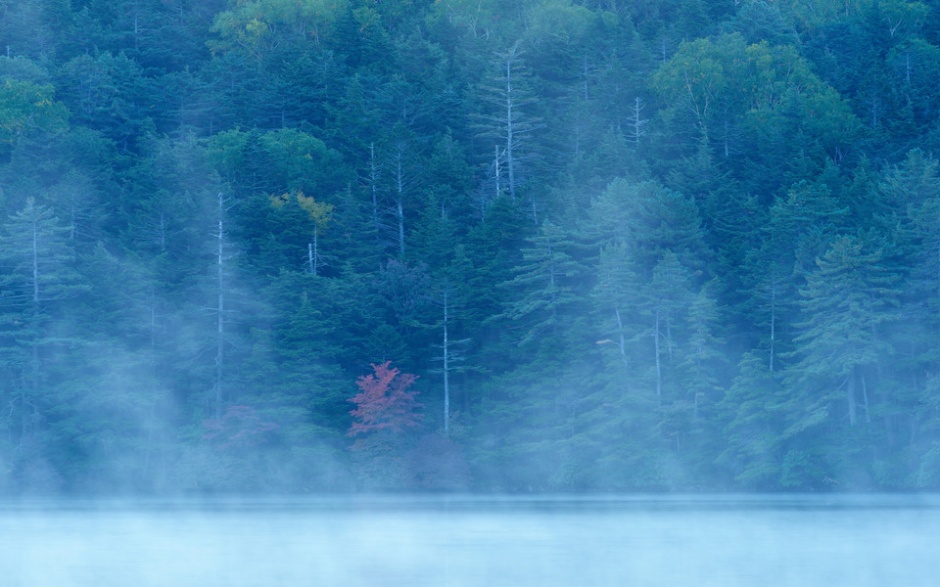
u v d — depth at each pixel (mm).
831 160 91562
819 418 63094
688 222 74500
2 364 66938
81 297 71938
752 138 97812
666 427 66375
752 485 64312
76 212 79188
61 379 68750
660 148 97688
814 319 65500
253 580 32562
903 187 73438
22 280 70500
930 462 61281
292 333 71438
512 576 32594
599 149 90875
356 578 32438
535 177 92250
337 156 101062
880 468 62562
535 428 70000
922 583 32062
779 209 73500
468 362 76250
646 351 69688
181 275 75875
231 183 90375
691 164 88312
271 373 70250
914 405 64812
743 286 75000
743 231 80000
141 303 72000
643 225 74000
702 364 68125
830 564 34844
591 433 66938
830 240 69250
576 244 73375
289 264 81125
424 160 95625
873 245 66688
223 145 97438
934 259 65875
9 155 94250
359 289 77312
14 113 94500
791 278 70125
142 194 88000
